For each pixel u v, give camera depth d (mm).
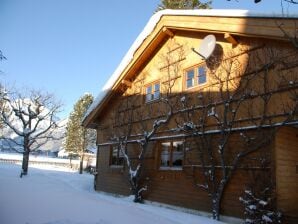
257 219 8406
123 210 7336
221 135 9898
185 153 11500
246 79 9742
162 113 13031
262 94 9180
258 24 8961
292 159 9164
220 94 10492
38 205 6379
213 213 9734
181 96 12164
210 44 10734
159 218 7516
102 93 16656
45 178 19938
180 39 12805
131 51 14797
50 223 5332
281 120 8516
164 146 12727
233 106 10023
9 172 21859
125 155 14289
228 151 9922
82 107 38250
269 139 8719
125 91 15742
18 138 52781
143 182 13430
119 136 15070
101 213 6543
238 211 9195
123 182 14914
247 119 9461
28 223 5152
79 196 8445
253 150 9055
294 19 8008
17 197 6836
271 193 8406
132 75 15305
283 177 8664
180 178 11570
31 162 38969
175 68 12766
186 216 9648
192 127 10977
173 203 11625
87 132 37656
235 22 9742
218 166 10141
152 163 13141
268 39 9258
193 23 11359
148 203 12844
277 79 8836
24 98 25578
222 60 10711
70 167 39594
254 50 9695
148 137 12945
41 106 25172
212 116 10656
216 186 10078
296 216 7879
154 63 14102
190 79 12078
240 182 9336
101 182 16891
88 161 39375
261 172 8789
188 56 12289
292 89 8414
